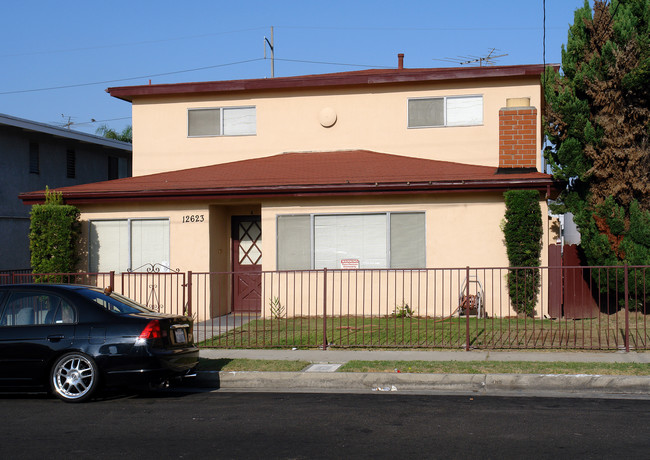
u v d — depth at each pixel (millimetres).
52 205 16531
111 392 9594
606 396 8859
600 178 14227
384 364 10273
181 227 16812
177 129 19953
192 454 6309
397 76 18656
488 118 18453
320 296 16203
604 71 13953
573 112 14102
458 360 10609
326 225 16234
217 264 17281
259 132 19641
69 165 28766
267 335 13617
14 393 9578
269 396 9148
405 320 15125
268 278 16422
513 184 15086
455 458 6070
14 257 25359
